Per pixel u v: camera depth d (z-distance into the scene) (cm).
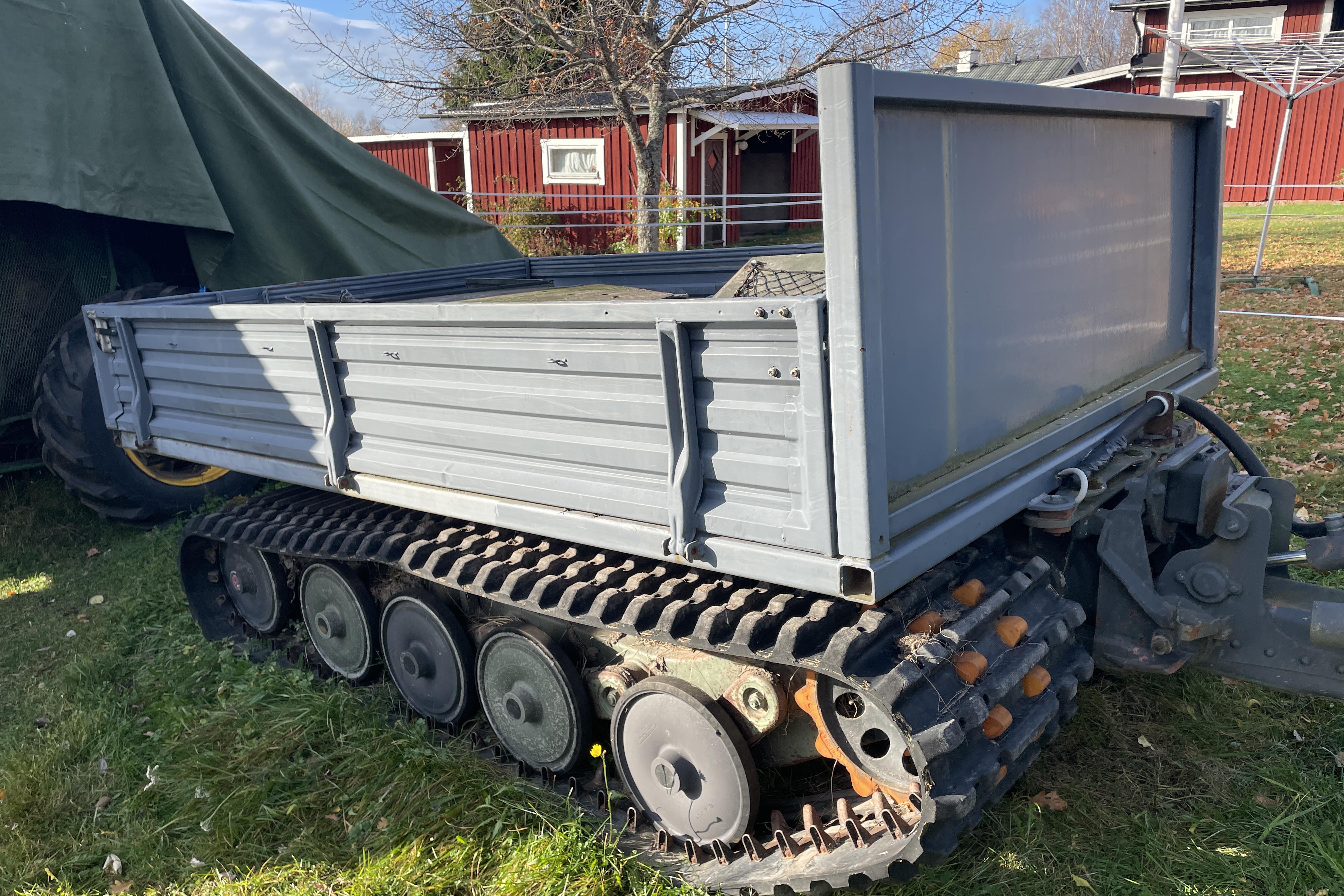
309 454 344
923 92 215
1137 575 280
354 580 384
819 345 204
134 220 658
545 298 445
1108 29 5097
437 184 1992
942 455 246
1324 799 295
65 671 439
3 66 542
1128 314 344
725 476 232
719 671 270
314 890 296
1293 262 1262
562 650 315
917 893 271
